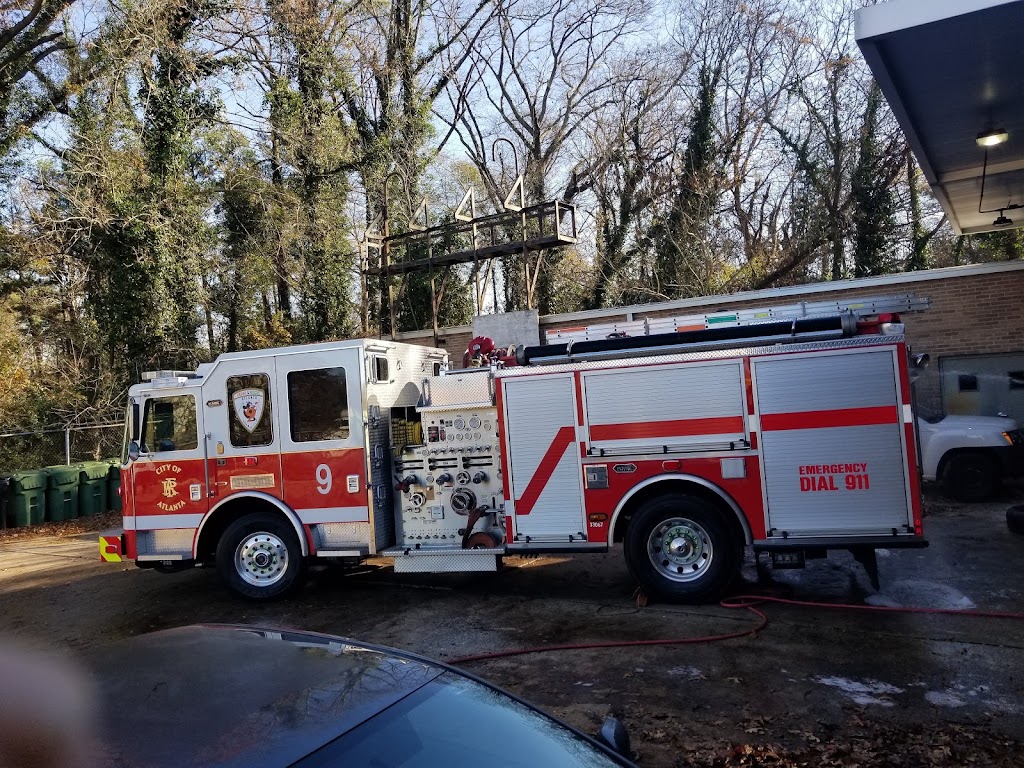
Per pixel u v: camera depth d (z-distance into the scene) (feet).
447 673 8.07
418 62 83.66
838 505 20.74
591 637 19.99
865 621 19.86
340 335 70.08
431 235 63.26
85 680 7.50
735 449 21.40
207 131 65.62
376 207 73.67
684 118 82.99
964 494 34.81
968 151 33.37
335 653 8.34
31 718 6.61
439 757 6.54
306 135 69.36
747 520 21.34
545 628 21.03
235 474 25.76
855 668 16.70
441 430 24.84
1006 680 15.61
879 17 21.18
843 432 20.70
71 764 5.89
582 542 22.71
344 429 24.76
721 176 78.89
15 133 59.72
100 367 64.64
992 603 20.67
